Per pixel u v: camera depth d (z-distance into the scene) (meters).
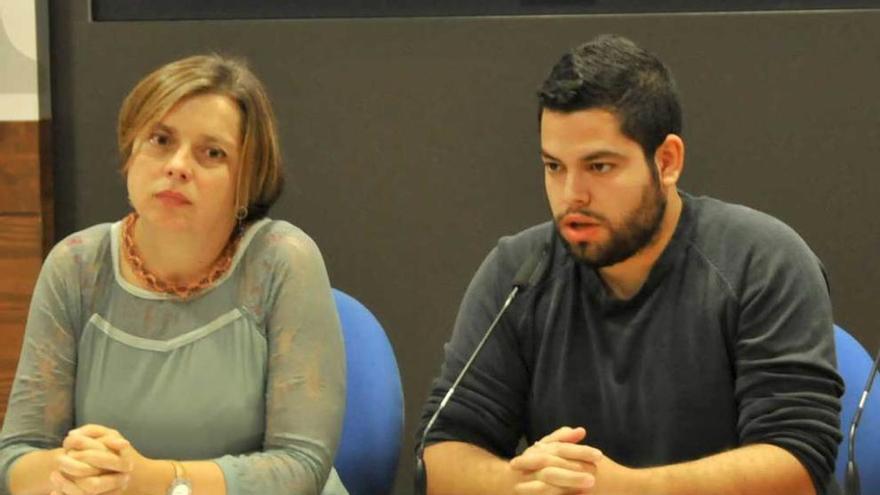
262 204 2.89
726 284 2.70
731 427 2.69
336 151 3.96
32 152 3.90
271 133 2.83
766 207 3.83
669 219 2.73
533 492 2.43
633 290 2.76
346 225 3.98
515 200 3.92
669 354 2.71
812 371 2.59
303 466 2.68
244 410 2.78
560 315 2.83
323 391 2.78
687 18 3.79
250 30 3.93
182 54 3.95
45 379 2.80
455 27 3.88
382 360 3.21
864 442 2.95
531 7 3.88
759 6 3.79
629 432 2.74
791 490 2.49
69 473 2.40
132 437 2.78
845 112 3.78
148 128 2.69
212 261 2.85
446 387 2.86
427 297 3.98
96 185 4.00
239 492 2.57
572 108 2.53
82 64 3.98
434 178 3.94
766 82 3.79
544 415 2.84
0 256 3.96
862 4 3.76
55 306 2.84
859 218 3.81
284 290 2.83
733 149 3.82
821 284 2.70
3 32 3.87
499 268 2.94
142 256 2.86
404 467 4.04
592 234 2.59
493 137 3.90
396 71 3.91
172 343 2.80
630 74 2.54
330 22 3.91
